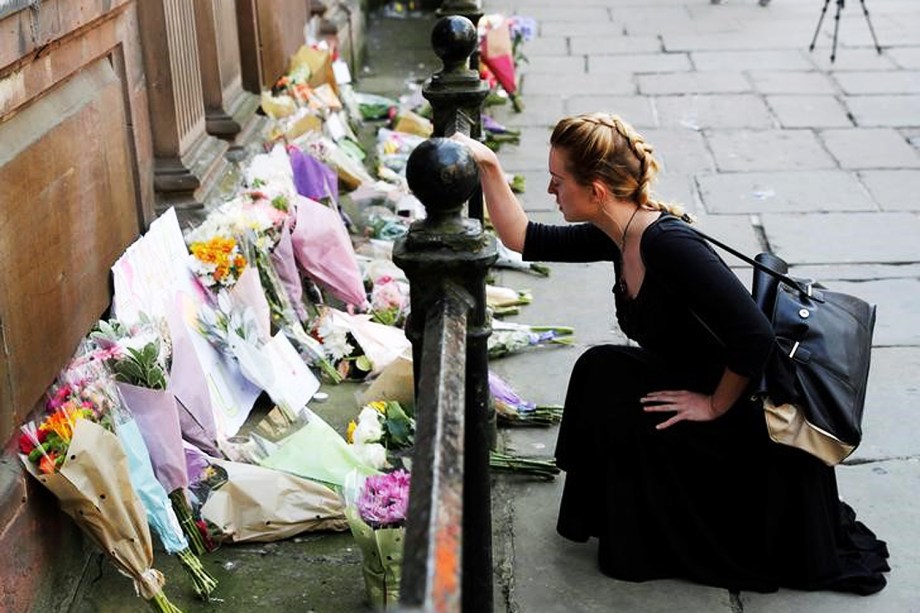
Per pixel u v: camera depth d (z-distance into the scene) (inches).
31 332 120.0
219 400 159.0
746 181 271.7
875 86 355.9
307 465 141.0
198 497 135.2
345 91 309.0
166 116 177.3
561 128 119.7
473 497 97.0
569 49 416.2
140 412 131.1
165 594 127.0
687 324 122.0
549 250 129.6
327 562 132.2
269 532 135.1
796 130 312.2
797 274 219.6
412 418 159.6
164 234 163.6
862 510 142.7
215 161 193.5
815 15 467.2
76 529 127.3
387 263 207.9
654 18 466.9
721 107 336.8
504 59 330.3
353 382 176.9
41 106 129.9
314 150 244.1
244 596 126.6
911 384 174.9
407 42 432.5
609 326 199.6
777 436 120.0
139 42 172.2
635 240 119.7
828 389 120.7
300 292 183.8
